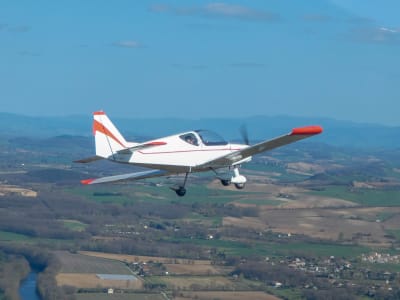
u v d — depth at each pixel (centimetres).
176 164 5684
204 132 5841
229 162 5747
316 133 5334
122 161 5609
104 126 5631
